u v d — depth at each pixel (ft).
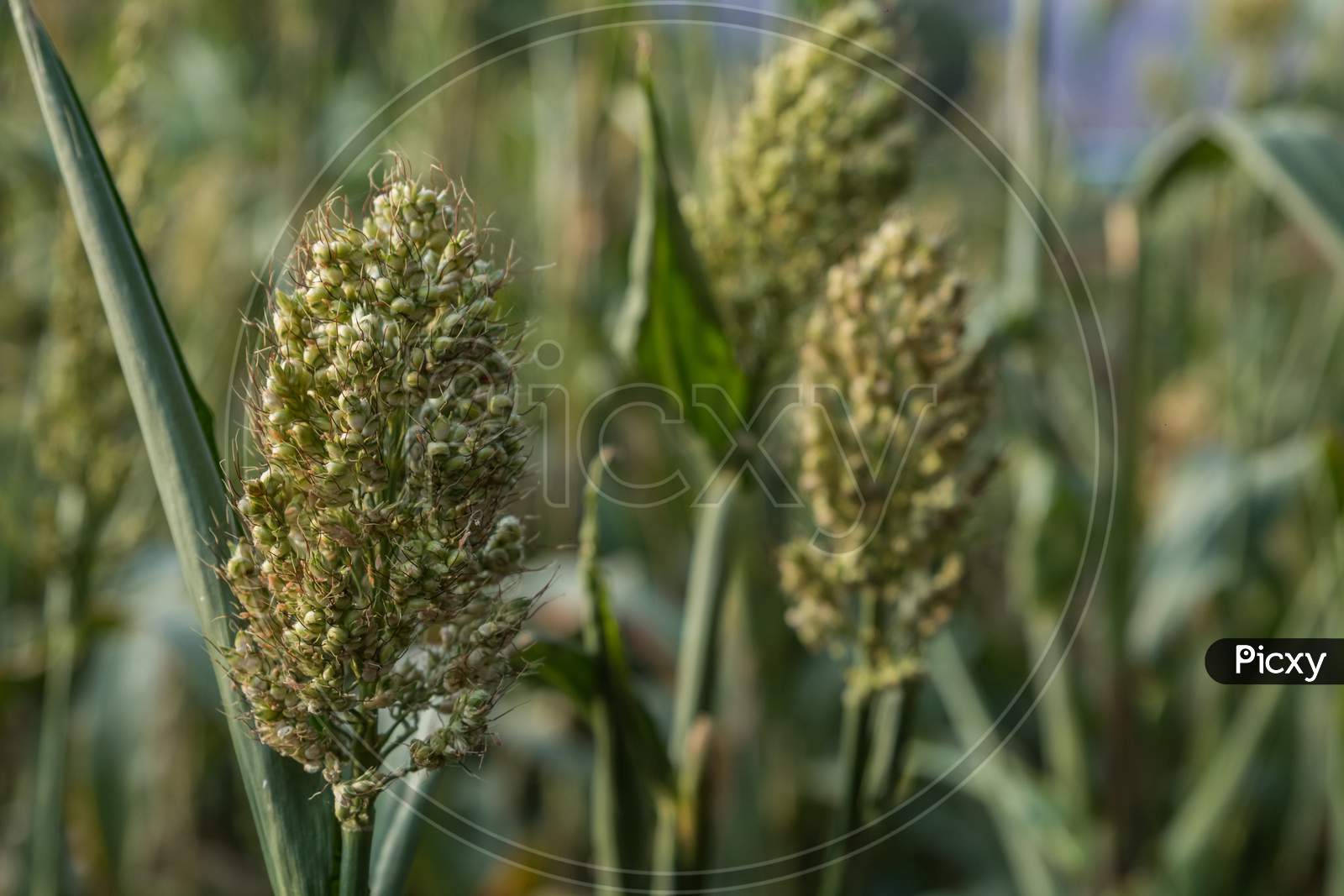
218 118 9.09
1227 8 7.52
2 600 6.49
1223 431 7.93
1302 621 6.19
